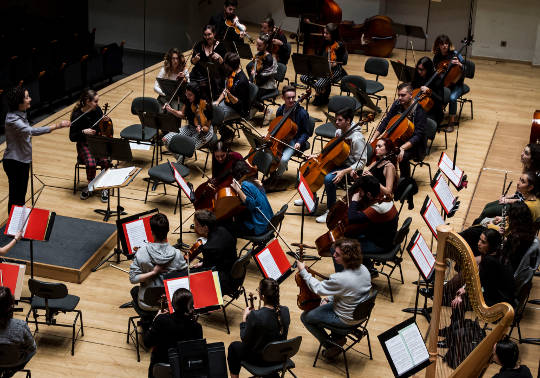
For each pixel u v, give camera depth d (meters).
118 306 6.84
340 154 8.04
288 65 13.58
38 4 16.36
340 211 6.97
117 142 7.69
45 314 6.35
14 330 5.23
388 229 6.79
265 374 5.38
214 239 6.41
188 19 16.44
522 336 6.46
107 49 14.02
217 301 5.87
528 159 7.64
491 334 4.81
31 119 12.43
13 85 13.38
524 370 4.96
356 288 5.72
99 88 14.18
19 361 5.36
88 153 8.57
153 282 6.17
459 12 14.77
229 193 7.11
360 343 6.44
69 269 7.08
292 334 6.51
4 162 7.77
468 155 10.12
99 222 8.01
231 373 5.60
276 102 11.90
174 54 10.05
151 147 10.02
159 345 5.35
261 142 8.40
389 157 7.39
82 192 8.60
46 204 8.41
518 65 14.58
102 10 16.73
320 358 6.23
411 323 5.21
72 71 13.25
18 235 6.24
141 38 16.81
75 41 15.27
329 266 7.51
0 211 8.25
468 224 8.26
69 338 6.38
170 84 9.71
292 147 8.77
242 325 5.60
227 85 10.03
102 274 7.31
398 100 8.62
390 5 15.23
